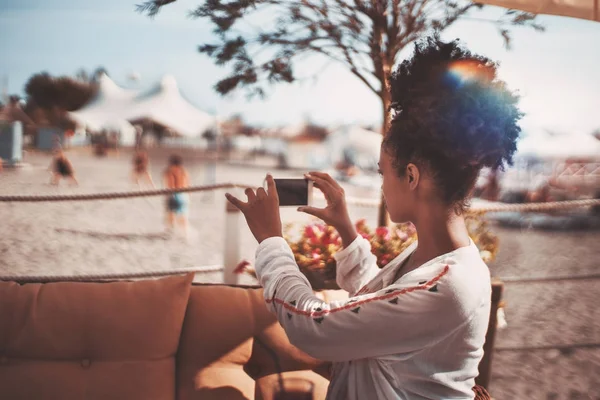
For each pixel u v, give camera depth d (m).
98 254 7.68
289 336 1.03
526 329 4.67
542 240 10.43
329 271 2.48
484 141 0.96
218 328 1.74
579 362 3.86
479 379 2.37
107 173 22.80
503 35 2.95
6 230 8.96
